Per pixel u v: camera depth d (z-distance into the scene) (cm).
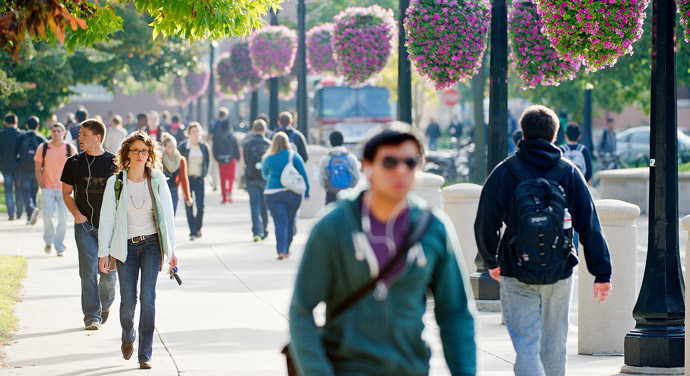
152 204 1909
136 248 1912
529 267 1437
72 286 2905
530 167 1469
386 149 946
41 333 2258
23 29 1498
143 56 7544
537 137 1480
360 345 948
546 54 2764
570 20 2038
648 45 5809
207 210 5447
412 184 954
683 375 1880
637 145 8294
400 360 953
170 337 2248
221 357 2033
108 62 7012
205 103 17950
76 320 2414
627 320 2123
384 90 9500
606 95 7631
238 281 3092
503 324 2453
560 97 7812
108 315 2358
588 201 1473
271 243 4047
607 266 1471
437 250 966
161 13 2167
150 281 1912
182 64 8381
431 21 2931
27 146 4562
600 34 2020
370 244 948
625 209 2105
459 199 2792
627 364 1914
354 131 9438
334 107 9475
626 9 2006
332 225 948
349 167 3575
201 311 2591
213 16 2081
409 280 952
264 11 2206
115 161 1947
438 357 2020
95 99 18125
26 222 4653
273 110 6244
